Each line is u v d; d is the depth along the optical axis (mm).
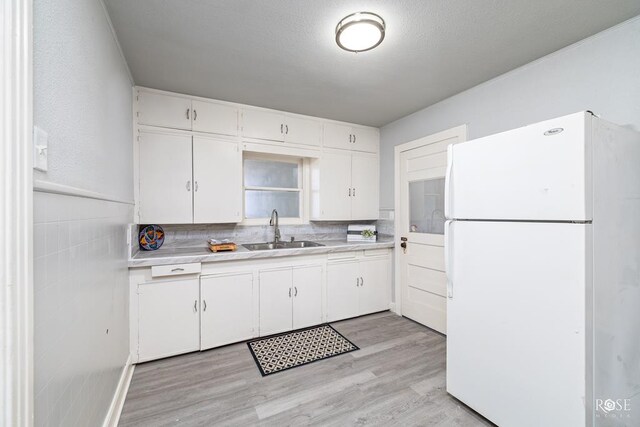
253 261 2600
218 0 1454
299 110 3055
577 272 1189
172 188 2533
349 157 3496
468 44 1854
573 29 1697
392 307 3420
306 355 2324
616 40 1658
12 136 634
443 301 2771
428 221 2965
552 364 1271
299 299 2836
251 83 2402
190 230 2906
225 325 2461
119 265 1799
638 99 1578
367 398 1791
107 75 1537
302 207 3551
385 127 3590
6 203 623
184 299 2307
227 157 2771
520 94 2135
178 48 1885
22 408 649
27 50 673
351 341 2590
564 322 1230
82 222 1120
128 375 1962
